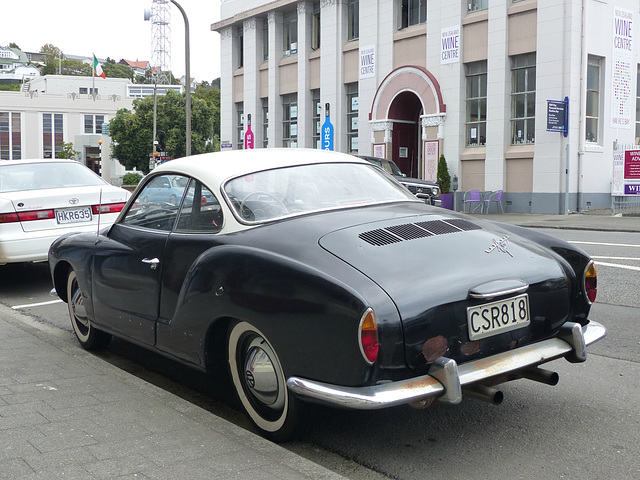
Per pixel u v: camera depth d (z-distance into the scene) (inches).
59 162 357.7
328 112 1139.9
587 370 193.3
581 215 823.7
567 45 829.2
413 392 119.0
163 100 2405.3
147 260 169.9
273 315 130.1
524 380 185.2
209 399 177.8
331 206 155.9
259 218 149.6
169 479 112.7
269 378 138.0
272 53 1334.9
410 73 1029.8
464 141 975.6
